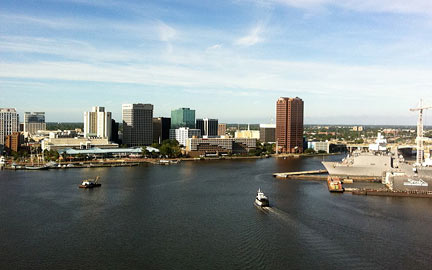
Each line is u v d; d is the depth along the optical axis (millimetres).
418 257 157625
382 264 151250
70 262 154125
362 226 196125
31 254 161875
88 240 177500
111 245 171500
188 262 153500
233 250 165000
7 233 186875
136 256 159500
